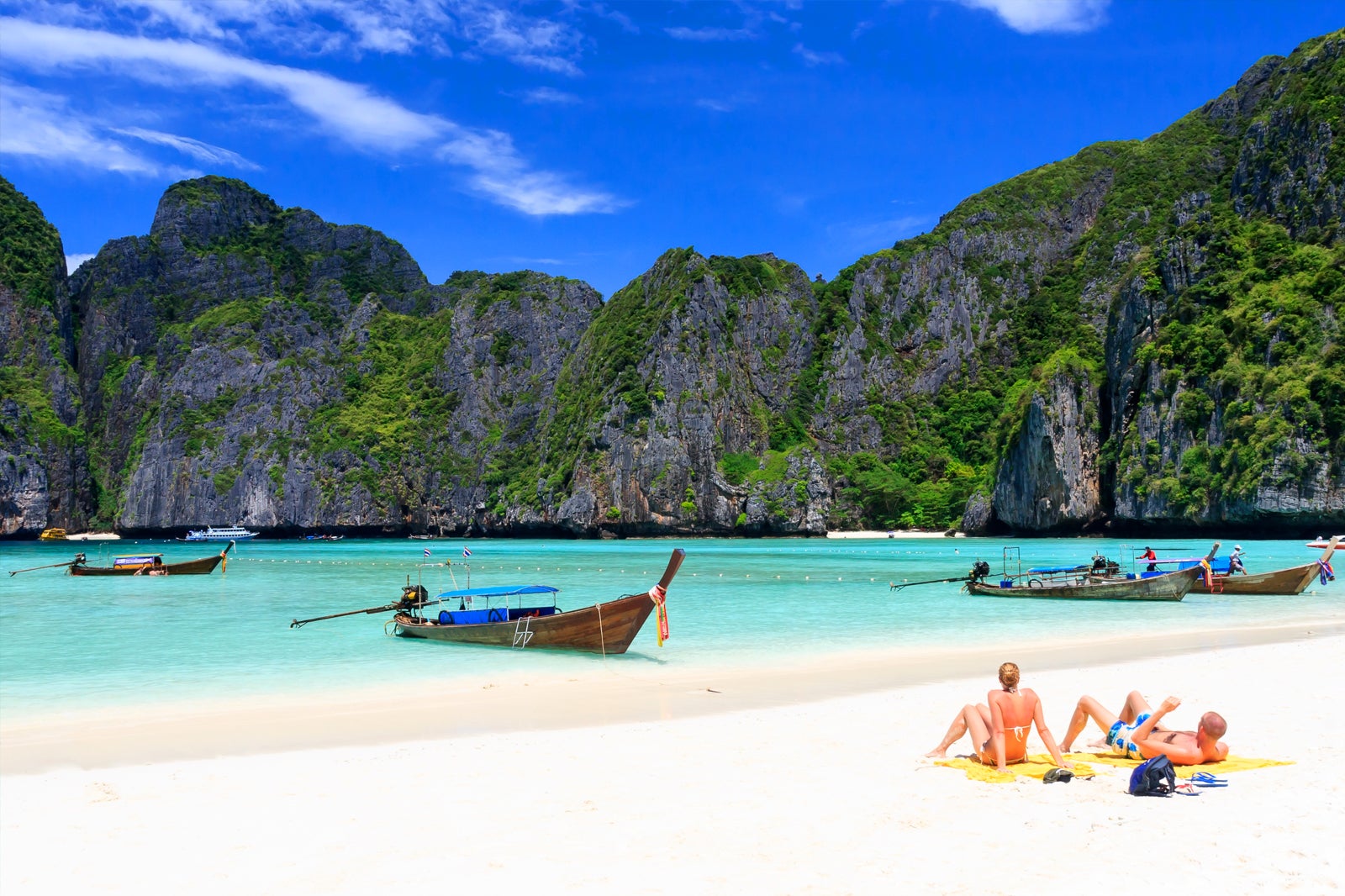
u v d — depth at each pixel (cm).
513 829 1029
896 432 18925
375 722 1766
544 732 1622
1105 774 1179
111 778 1332
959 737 1306
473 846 973
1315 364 10356
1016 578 4959
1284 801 1047
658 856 921
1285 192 13488
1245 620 3409
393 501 19812
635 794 1166
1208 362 11662
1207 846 905
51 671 2542
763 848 937
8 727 1764
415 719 1784
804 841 958
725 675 2305
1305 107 13612
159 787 1272
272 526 19475
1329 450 9856
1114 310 13612
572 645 2719
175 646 3072
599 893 826
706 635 3200
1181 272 12738
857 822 1015
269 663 2644
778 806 1088
